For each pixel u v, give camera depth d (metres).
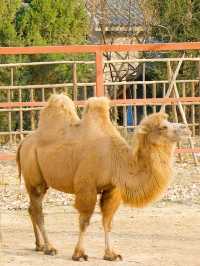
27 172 17.52
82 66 39.56
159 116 15.71
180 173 27.94
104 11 49.41
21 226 20.28
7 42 41.31
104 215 16.64
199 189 25.02
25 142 17.72
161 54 43.16
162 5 46.97
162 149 15.66
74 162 16.59
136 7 54.03
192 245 17.98
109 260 16.34
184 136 15.52
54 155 16.91
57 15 43.53
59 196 24.11
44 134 17.33
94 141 16.47
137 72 43.78
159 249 17.53
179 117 38.25
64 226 20.33
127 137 31.14
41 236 17.53
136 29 50.62
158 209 22.42
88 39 50.16
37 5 42.84
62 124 17.20
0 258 16.56
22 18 42.34
